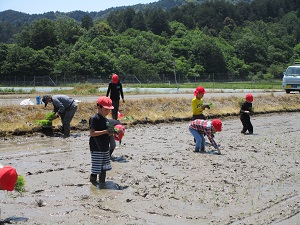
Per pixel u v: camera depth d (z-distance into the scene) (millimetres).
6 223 6398
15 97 30516
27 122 16250
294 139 15172
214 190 8477
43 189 8281
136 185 8742
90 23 136500
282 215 7125
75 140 14203
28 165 10336
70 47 100812
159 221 6699
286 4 165125
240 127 18422
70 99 15031
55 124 16016
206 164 10750
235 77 91125
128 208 7297
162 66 92500
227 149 12867
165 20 129250
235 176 9609
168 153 12086
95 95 33438
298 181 9359
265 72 103938
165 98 23875
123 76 70750
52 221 6531
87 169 10039
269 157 11820
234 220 6820
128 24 140250
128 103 21406
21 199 7637
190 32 126375
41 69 85562
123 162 10836
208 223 6645
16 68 85125
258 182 9164
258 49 112938
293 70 34750
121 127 10734
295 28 137125
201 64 101500
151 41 112062
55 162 10734
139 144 13516
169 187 8625
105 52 97875
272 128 18266
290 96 29797
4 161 10711
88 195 7973
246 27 141000
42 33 106938
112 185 8703
